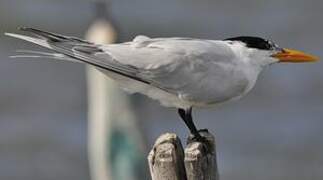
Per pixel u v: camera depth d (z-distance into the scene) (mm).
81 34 21297
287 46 20625
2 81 19062
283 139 17062
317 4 21828
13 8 21734
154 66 9477
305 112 17766
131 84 9633
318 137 17156
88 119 16016
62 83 18984
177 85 9555
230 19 21672
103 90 11898
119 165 11992
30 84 19000
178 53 9531
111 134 11953
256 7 21953
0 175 16344
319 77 18641
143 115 12148
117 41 11961
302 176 16109
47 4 21953
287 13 21688
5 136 17297
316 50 20406
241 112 17594
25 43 19922
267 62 10094
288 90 18297
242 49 9930
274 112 17766
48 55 9312
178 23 21516
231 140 16969
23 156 16719
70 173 16391
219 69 9672
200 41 9742
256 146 16844
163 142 8617
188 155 8508
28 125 17609
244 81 9844
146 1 21766
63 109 18141
